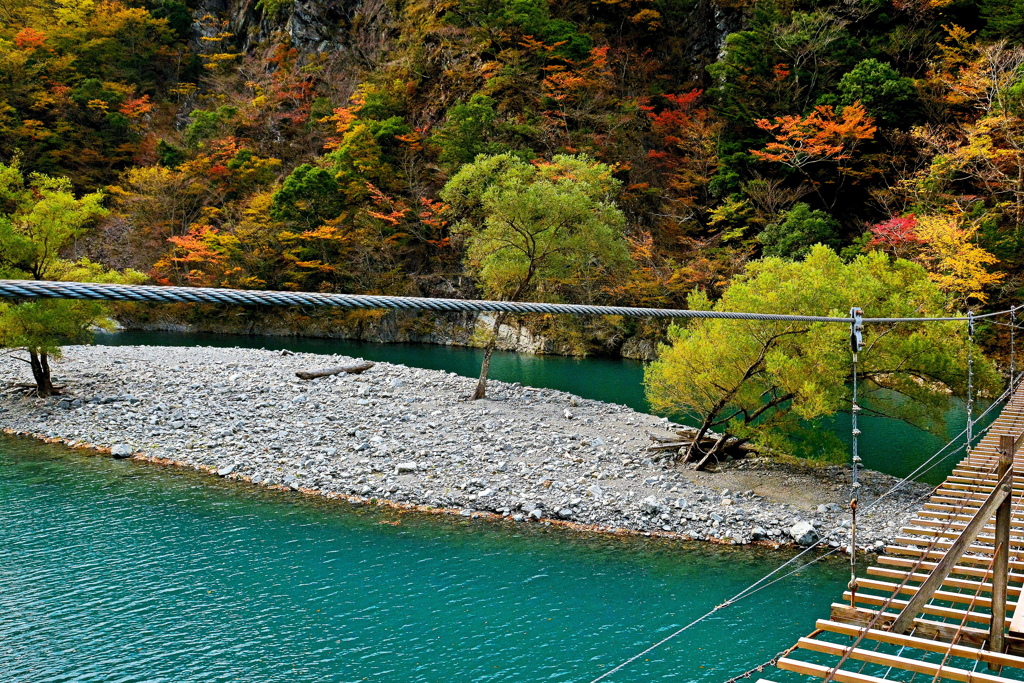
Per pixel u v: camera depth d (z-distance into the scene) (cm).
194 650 1033
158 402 2367
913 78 4303
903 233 3341
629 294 4338
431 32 5997
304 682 959
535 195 2306
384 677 974
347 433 2097
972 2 4356
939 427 1709
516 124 5019
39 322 2278
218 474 1831
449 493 1703
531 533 1505
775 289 1714
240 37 8062
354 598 1204
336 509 1627
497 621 1130
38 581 1243
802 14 4597
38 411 2306
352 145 5084
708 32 5778
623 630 1106
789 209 4412
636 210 4831
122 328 5216
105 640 1056
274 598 1198
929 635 638
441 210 4762
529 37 5359
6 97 5891
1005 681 519
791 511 1588
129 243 5306
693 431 2189
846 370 1652
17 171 2352
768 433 1727
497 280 2456
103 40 6944
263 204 5053
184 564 1324
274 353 3431
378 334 5091
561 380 3431
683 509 1600
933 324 1700
